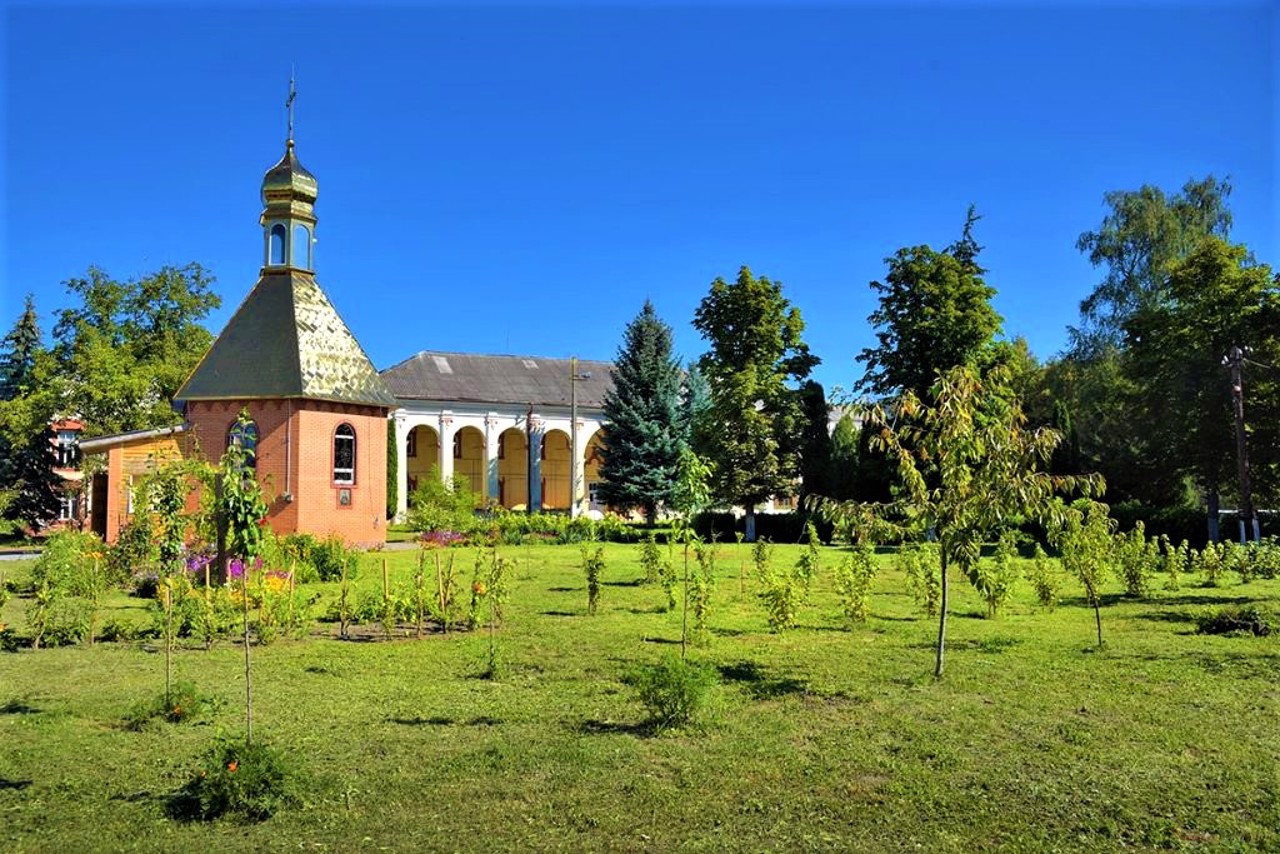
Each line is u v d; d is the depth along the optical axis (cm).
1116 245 4659
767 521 4078
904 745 752
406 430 5756
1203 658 1123
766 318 4109
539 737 788
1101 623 1448
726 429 3969
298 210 3169
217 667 1117
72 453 5041
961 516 969
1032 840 563
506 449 6631
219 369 3014
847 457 4609
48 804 640
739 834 576
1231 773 677
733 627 1414
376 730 816
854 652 1184
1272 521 3225
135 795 658
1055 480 944
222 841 570
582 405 6297
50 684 1029
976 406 995
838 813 609
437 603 1475
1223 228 4575
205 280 4941
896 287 3891
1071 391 4969
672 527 1352
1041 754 727
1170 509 3438
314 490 2961
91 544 1775
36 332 5131
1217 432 3372
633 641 1283
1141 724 815
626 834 577
